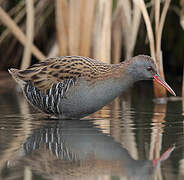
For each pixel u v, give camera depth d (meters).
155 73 10.31
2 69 15.95
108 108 11.31
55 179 5.97
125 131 8.59
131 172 6.19
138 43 15.20
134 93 14.02
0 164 6.54
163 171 6.21
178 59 15.50
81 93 9.82
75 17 12.77
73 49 12.89
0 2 14.64
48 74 10.04
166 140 7.84
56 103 10.00
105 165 6.53
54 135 8.28
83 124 9.34
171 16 15.05
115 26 13.63
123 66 10.08
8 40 15.70
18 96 13.36
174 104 11.77
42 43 15.59
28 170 6.28
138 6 11.67
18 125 9.23
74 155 6.98
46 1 15.06
